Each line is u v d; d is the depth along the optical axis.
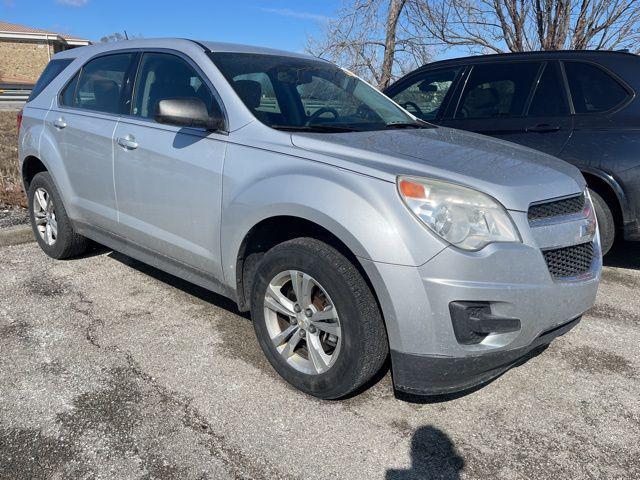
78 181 4.24
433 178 2.56
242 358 3.26
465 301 2.42
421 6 10.09
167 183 3.44
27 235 5.34
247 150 3.06
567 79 4.75
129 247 3.96
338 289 2.62
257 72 3.57
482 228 2.47
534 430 2.71
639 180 4.32
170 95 3.61
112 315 3.77
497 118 4.98
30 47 43.84
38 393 2.83
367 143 2.96
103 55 4.31
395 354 2.54
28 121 4.80
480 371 2.55
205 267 3.35
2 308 3.82
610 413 2.87
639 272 4.98
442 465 2.44
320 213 2.62
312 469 2.38
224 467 2.36
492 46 10.07
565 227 2.72
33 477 2.26
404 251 2.44
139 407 2.74
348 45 10.95
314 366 2.82
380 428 2.67
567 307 2.67
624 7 8.23
